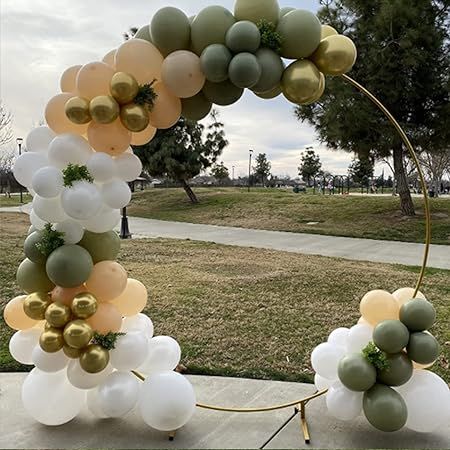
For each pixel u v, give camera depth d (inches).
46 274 115.3
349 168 2086.6
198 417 124.4
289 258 364.8
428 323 111.8
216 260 348.2
